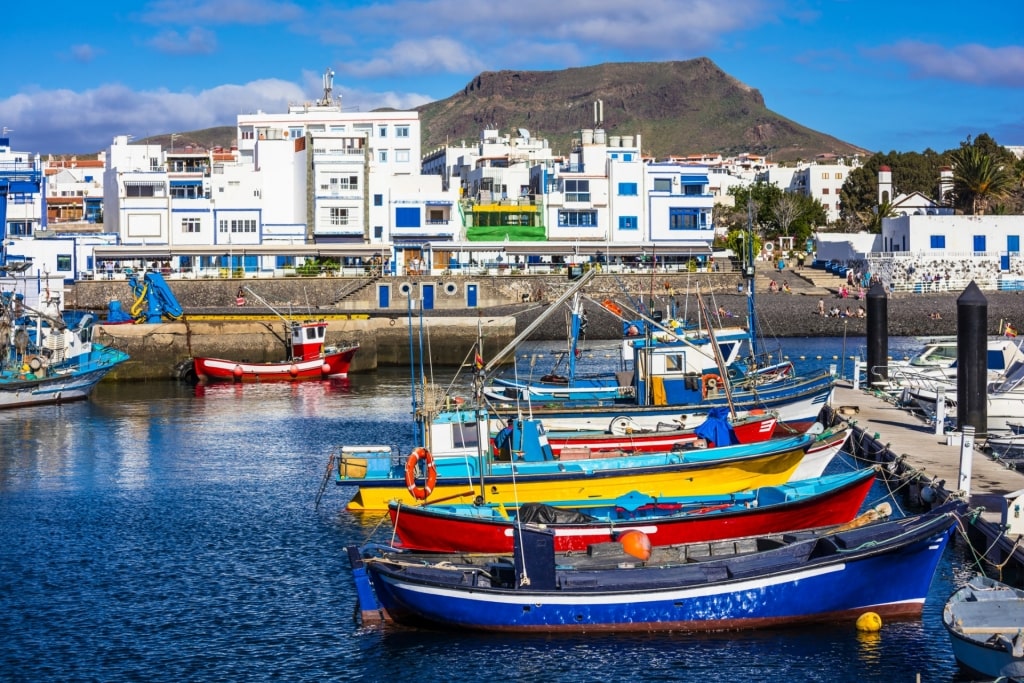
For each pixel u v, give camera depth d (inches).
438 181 4665.4
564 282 4001.0
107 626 1105.4
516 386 2016.5
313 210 4478.3
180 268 4303.6
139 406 2568.9
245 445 2020.2
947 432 1715.1
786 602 1023.6
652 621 1018.1
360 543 1348.4
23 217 4426.7
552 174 4648.1
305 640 1057.5
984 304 1659.7
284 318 3336.6
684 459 1406.3
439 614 1037.2
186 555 1325.0
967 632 874.8
